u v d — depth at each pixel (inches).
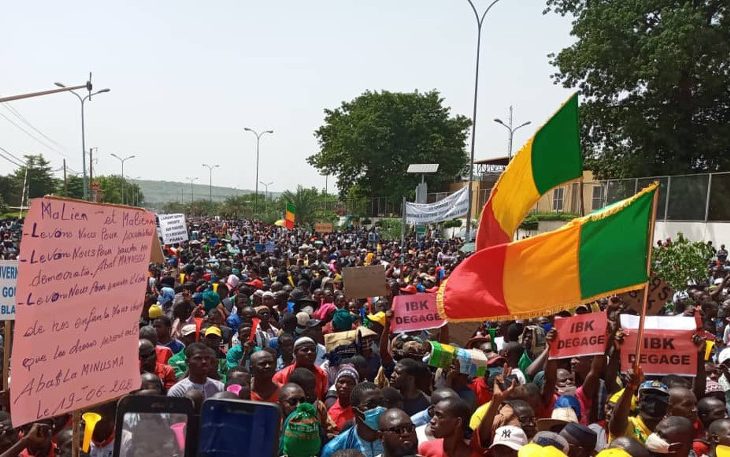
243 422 115.0
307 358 247.8
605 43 1161.4
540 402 212.4
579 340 222.2
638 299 307.7
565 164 259.8
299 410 169.8
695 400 193.2
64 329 134.0
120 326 145.4
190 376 227.1
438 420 164.9
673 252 548.4
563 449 142.9
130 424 117.1
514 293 219.1
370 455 180.4
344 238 1473.9
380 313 336.2
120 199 3988.7
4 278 197.6
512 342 274.2
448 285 224.2
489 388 234.4
